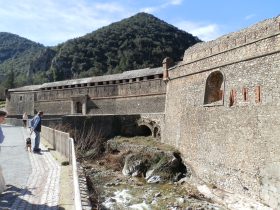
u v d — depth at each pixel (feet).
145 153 102.53
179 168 94.07
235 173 71.41
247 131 68.74
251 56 68.90
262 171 63.00
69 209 31.73
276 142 59.88
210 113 84.17
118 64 326.65
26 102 214.28
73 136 125.80
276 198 58.44
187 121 97.50
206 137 85.05
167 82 119.24
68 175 46.37
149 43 334.85
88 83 175.42
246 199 66.44
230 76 76.74
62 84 190.19
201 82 90.84
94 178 91.76
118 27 372.99
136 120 134.10
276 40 61.67
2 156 63.31
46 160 58.80
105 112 164.86
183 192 77.61
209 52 86.79
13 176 45.98
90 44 361.71
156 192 77.51
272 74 62.54
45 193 37.29
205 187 79.00
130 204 67.62
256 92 66.85
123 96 155.94
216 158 79.36
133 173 95.20
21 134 105.40
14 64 553.64
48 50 444.14
